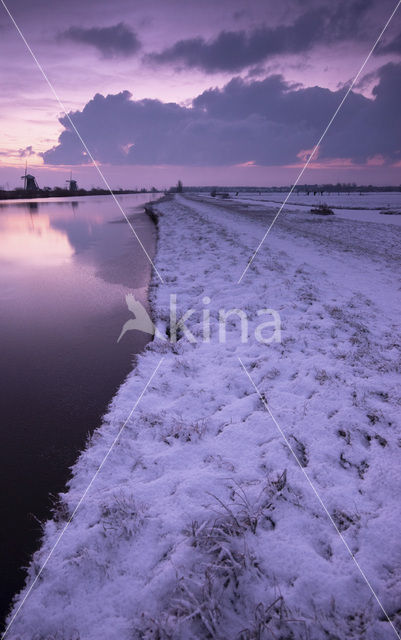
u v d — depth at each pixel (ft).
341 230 59.93
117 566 7.64
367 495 9.00
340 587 6.84
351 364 15.42
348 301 23.82
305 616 6.41
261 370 15.71
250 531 8.13
